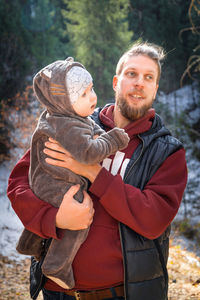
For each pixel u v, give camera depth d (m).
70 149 1.79
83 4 18.09
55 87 1.85
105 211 1.97
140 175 2.00
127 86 2.06
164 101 17.80
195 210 13.50
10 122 12.36
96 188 1.88
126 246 1.87
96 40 17.77
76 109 1.87
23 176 2.16
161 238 2.03
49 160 1.92
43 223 1.89
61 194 1.90
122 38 17.86
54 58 18.06
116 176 1.90
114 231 1.95
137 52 2.10
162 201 1.90
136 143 2.09
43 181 1.95
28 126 10.91
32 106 11.76
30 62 15.77
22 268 7.09
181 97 18.73
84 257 1.92
